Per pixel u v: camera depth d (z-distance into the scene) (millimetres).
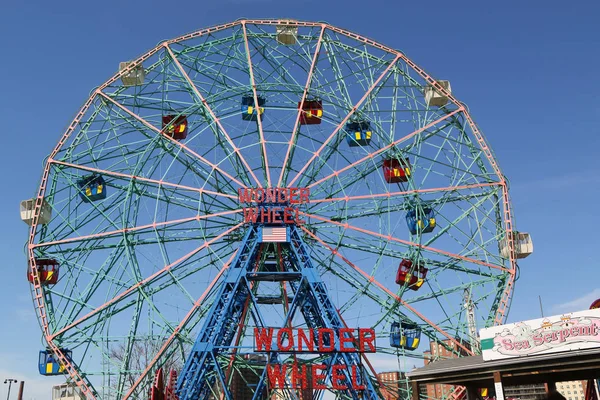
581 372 38875
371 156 63375
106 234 60562
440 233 63000
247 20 67875
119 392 57500
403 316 61469
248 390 106500
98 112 65938
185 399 53438
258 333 54094
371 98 66688
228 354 56000
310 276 58750
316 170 65500
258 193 61531
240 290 59781
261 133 64062
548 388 40375
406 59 67375
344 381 56312
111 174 62625
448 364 40719
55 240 62438
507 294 61438
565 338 34312
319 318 60844
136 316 59000
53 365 58594
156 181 61938
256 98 65438
